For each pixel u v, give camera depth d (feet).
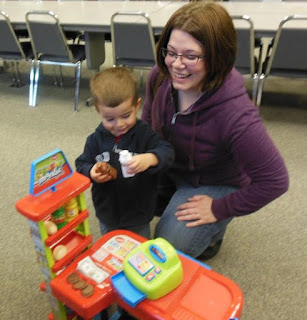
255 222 5.96
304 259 5.24
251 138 3.71
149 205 4.39
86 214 3.58
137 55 9.50
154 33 9.18
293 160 7.62
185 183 4.83
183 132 4.21
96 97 3.62
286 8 10.56
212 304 3.07
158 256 3.16
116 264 3.48
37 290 4.80
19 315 4.48
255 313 4.46
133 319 4.09
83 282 3.30
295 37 7.86
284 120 9.36
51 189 3.31
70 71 13.21
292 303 4.58
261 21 9.04
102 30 9.41
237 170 4.54
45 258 3.39
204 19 3.27
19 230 5.85
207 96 3.82
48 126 9.36
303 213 6.14
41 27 9.54
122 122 3.71
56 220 3.36
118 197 4.17
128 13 8.70
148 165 3.66
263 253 5.36
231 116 3.76
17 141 8.63
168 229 4.50
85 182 3.43
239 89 3.86
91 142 4.17
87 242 3.68
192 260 3.46
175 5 11.66
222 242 5.55
